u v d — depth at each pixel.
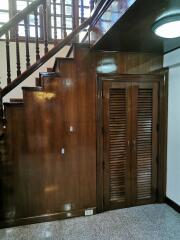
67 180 2.66
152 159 2.97
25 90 2.44
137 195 2.96
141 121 2.87
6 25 2.25
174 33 1.78
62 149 2.61
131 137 2.85
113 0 1.70
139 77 2.79
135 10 1.45
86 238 2.29
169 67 2.84
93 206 2.77
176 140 2.79
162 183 3.02
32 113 2.48
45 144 2.55
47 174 2.59
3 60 3.34
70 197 2.69
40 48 3.53
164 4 1.35
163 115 2.93
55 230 2.45
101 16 2.03
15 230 2.46
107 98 2.72
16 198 2.53
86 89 2.63
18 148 2.48
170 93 2.86
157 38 2.07
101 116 2.72
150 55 2.79
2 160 2.45
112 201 2.86
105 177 2.80
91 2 2.36
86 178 2.72
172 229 2.44
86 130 2.67
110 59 2.66
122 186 2.88
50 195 2.62
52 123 2.55
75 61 2.56
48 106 2.52
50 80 2.50
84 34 2.94
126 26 1.73
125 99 2.78
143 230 2.42
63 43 2.59
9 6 3.55
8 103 2.40
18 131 2.46
